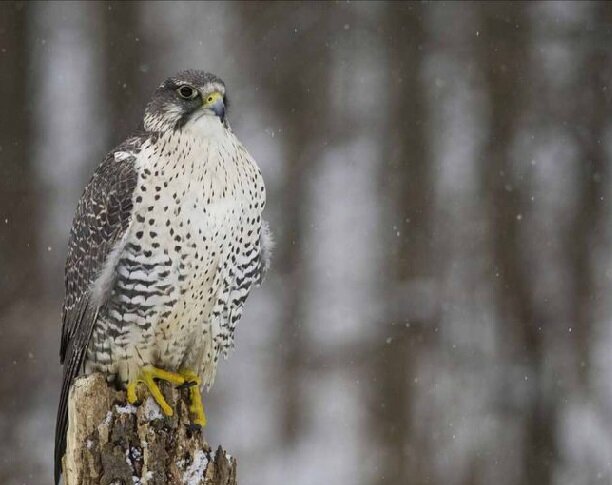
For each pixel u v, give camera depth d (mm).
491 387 15750
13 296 16125
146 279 7934
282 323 16297
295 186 18109
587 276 16844
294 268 17125
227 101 8312
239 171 8039
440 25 19375
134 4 19594
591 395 15750
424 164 18297
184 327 8172
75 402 7148
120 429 7059
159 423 7105
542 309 16500
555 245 17156
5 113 18828
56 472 8242
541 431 15453
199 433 7164
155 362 8281
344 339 16000
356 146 18672
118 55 19234
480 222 17453
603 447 15219
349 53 19391
